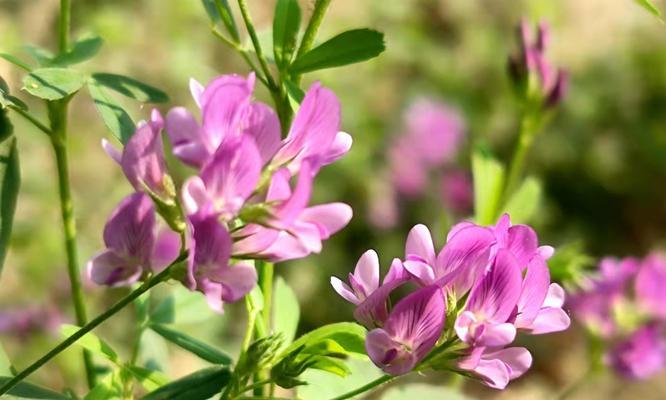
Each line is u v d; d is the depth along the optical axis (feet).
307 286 2.13
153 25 2.10
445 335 0.95
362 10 2.57
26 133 1.70
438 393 1.08
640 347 1.31
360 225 2.27
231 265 0.91
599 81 2.72
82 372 1.53
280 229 0.91
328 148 0.93
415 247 0.96
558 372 2.26
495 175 1.22
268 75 1.02
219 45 2.21
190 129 0.91
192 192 0.90
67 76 1.01
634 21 2.89
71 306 1.61
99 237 1.79
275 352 0.97
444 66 2.57
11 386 0.94
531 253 0.95
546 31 1.26
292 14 1.02
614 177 2.58
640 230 2.58
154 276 0.92
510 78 1.26
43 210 1.77
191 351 1.05
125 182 1.89
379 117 2.40
